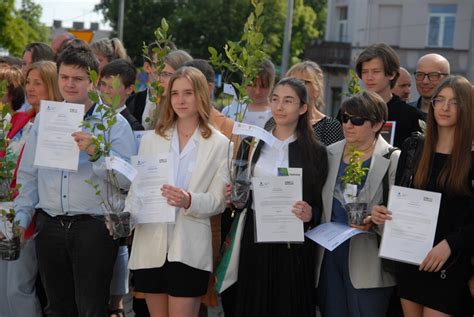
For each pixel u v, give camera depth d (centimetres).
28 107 689
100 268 520
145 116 677
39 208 535
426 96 717
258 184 489
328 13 3931
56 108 509
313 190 502
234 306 540
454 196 454
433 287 455
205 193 502
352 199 478
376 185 489
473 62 1203
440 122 459
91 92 484
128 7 4288
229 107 671
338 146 514
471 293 468
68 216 520
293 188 487
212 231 528
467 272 460
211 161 508
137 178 497
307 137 511
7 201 529
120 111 611
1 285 578
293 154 509
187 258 493
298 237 486
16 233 519
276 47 4325
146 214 492
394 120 620
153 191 494
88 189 519
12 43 3180
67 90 525
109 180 505
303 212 484
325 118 611
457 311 455
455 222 454
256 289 503
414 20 3503
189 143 514
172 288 496
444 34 3469
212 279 531
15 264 561
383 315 497
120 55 841
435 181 460
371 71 619
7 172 523
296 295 500
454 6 3438
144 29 4262
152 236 503
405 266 468
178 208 502
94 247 517
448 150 463
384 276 492
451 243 446
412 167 470
